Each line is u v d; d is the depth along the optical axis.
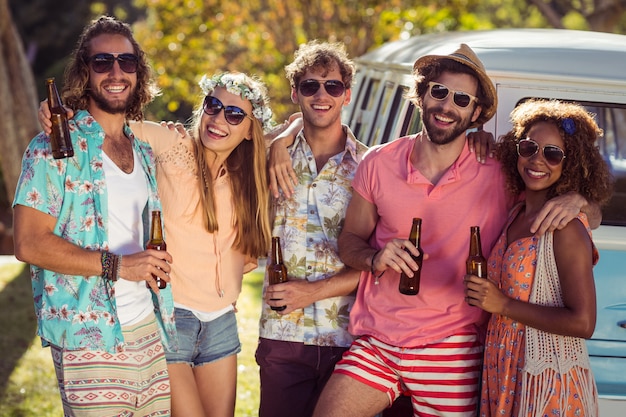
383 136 5.58
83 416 3.98
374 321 4.33
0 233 15.56
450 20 14.04
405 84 5.25
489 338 4.06
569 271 3.80
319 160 4.68
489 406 4.07
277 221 4.68
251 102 4.46
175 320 4.41
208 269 4.45
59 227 3.96
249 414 6.54
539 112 3.97
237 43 14.73
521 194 4.18
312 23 14.20
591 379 3.91
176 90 14.46
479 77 4.15
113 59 4.05
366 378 4.25
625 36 5.72
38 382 7.13
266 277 4.73
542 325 3.79
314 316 4.63
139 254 3.94
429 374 4.19
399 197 4.29
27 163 3.93
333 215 4.61
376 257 4.15
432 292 4.23
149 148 4.29
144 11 24.81
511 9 24.75
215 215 4.42
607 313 4.57
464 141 4.29
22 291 10.05
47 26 24.61
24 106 13.62
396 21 13.82
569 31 5.96
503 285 3.99
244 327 8.81
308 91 4.53
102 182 3.98
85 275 3.91
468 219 4.22
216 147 4.38
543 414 3.84
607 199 4.04
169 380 4.32
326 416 4.20
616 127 4.70
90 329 3.94
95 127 4.03
